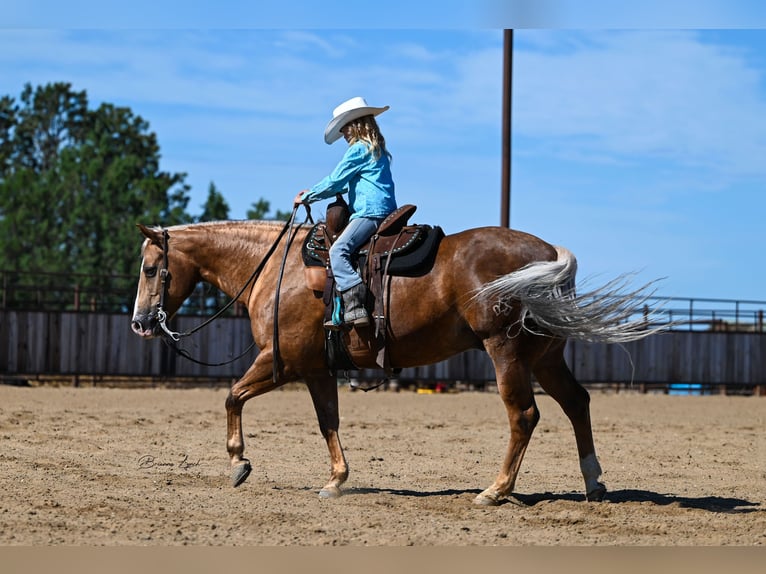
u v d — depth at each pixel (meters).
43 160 55.91
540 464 11.47
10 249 38.44
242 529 7.05
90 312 23.84
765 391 27.14
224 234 9.05
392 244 8.16
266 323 8.57
